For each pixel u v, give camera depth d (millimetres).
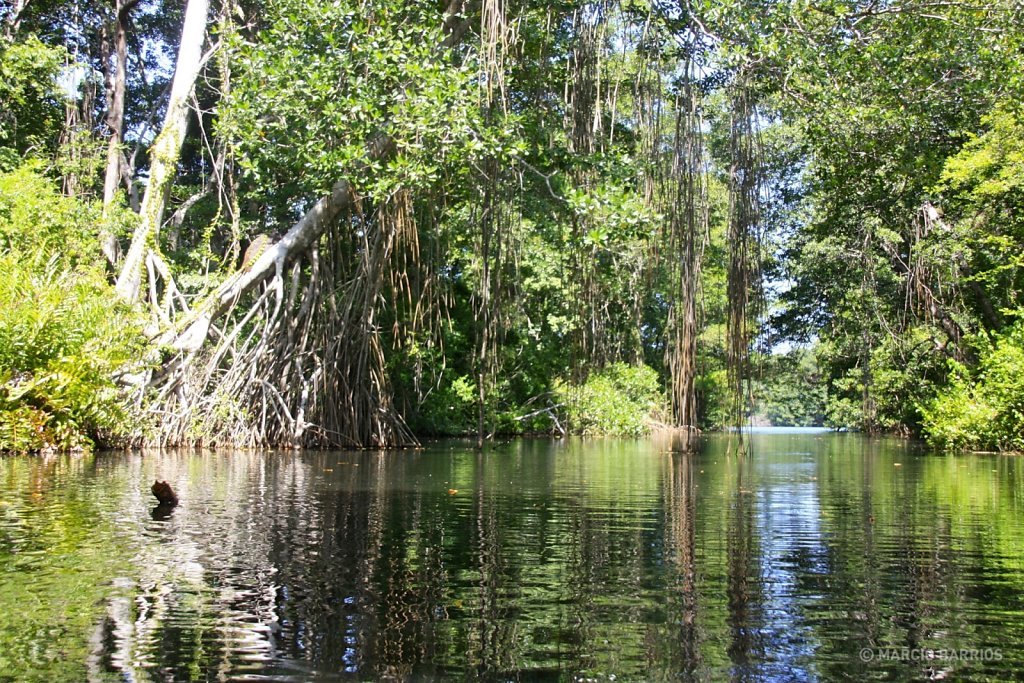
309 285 13578
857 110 10336
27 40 16422
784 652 2369
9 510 4848
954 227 17000
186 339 12453
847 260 22609
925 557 3688
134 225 14836
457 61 12453
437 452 12312
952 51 10414
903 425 23344
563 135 11141
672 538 4141
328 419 13219
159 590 2963
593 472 8398
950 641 2467
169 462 9031
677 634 2541
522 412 20375
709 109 9664
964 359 18625
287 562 3445
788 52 9414
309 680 2133
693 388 10133
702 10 9352
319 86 10391
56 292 10227
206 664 2230
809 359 31828
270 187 15898
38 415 10008
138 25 20875
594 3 9773
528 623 2629
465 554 3676
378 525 4488
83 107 18812
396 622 2623
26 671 2168
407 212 12375
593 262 10859
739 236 9078
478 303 16219
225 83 14781
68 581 3072
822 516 4973
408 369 16828
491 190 9992
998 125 13492
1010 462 10719
